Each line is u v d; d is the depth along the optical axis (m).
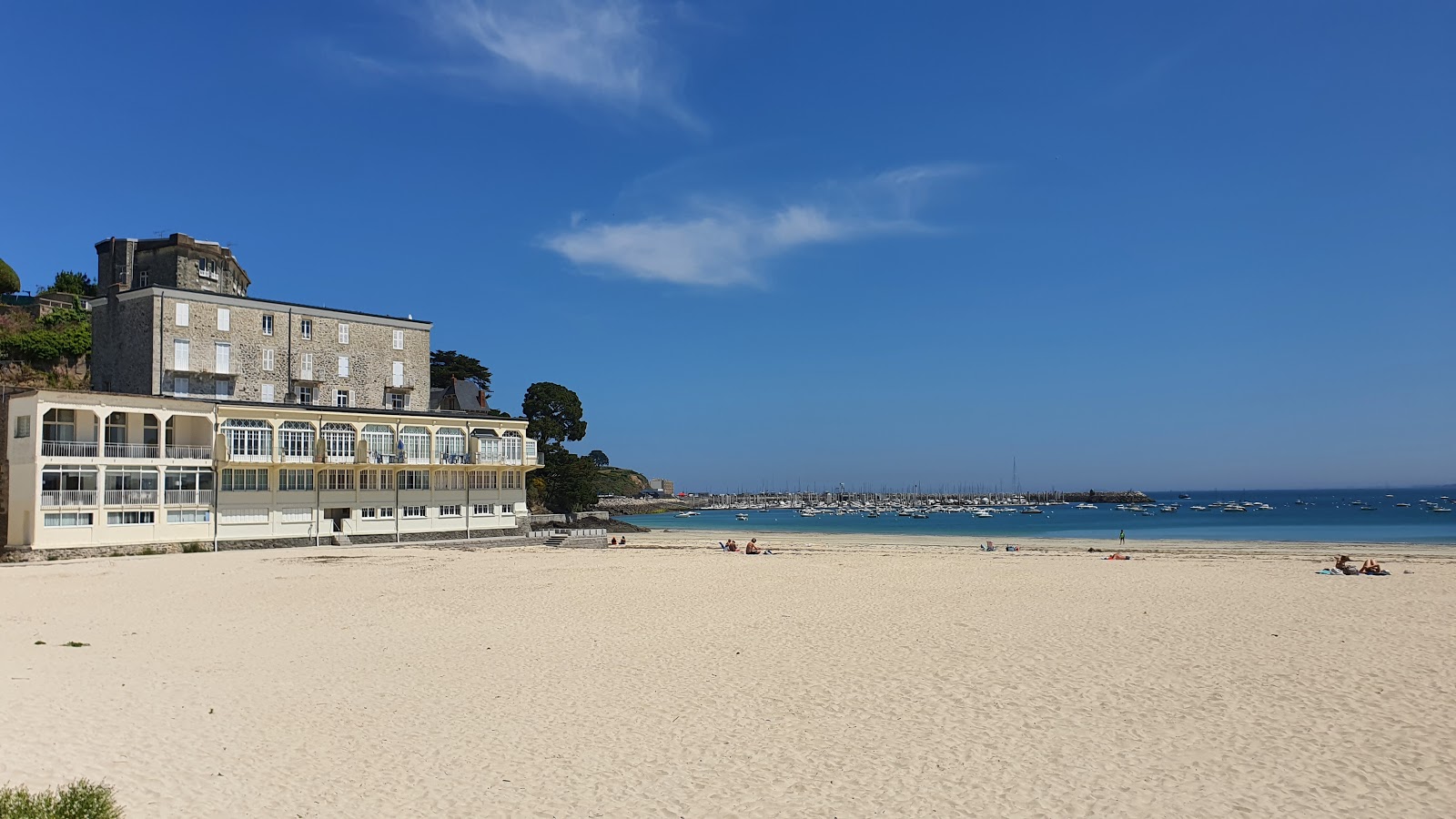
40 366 81.00
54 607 33.34
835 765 14.62
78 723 16.67
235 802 12.94
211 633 27.22
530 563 53.12
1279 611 30.28
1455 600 33.06
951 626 27.56
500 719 17.39
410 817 12.46
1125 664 21.70
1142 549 73.06
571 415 110.81
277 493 66.88
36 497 54.91
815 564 52.34
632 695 19.22
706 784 13.78
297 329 76.62
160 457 60.88
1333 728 16.27
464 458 77.75
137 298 69.56
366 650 24.44
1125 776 13.98
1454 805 12.68
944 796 13.23
